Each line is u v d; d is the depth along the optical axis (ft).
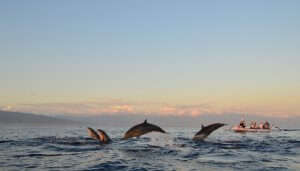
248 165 47.78
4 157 53.88
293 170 44.27
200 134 79.00
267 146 74.64
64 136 102.83
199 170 43.42
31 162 48.85
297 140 92.53
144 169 43.75
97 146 70.44
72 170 42.80
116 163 48.24
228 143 79.71
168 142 81.00
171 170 43.19
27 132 139.33
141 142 80.59
